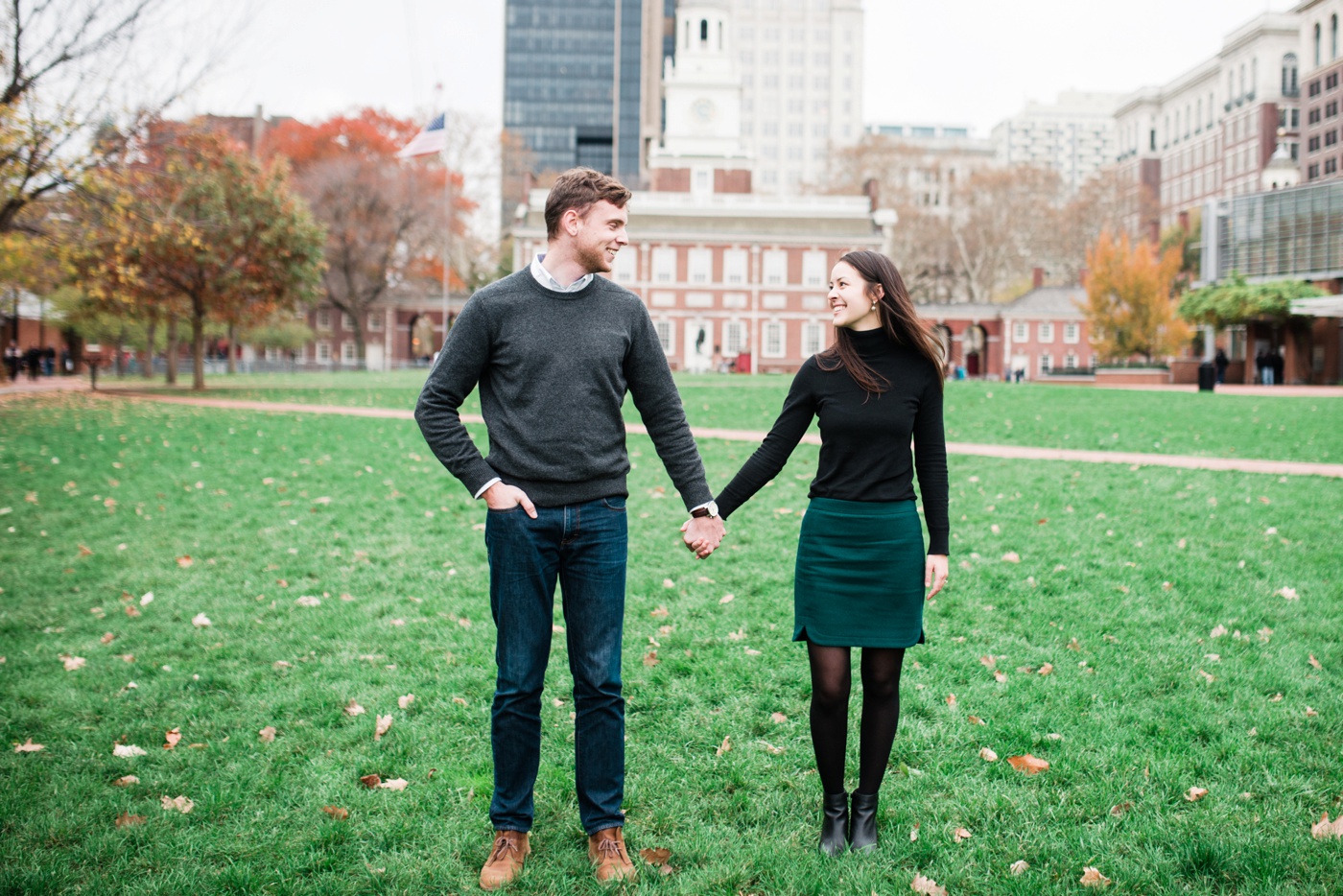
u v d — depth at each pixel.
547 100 127.50
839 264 3.08
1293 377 41.59
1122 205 80.25
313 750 3.90
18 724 4.18
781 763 3.76
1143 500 9.02
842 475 3.09
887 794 3.47
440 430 2.87
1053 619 5.52
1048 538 7.50
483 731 4.06
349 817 3.33
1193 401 22.06
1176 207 104.38
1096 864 2.97
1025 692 4.42
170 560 7.12
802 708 4.30
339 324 66.19
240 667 4.90
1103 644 5.09
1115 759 3.70
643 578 6.47
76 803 3.45
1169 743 3.83
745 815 3.36
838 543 3.06
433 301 66.12
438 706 4.31
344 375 42.00
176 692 4.56
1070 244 77.00
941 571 3.13
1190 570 6.50
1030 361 60.28
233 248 28.81
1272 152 86.50
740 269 55.72
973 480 10.34
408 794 3.50
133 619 5.73
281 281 31.05
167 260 27.52
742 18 131.75
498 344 2.90
